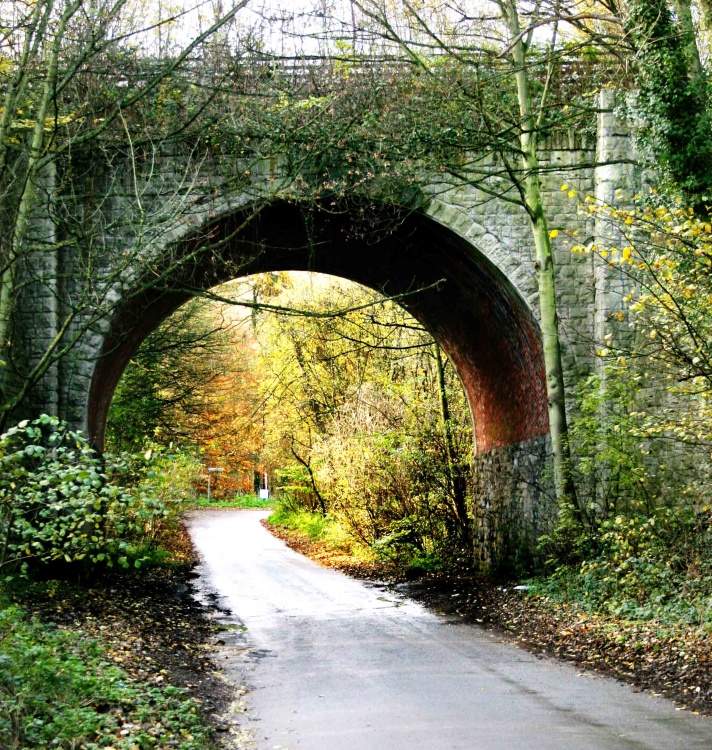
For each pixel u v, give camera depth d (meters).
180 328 23.97
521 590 14.85
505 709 7.49
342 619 13.72
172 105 14.74
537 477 16.30
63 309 15.18
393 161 14.91
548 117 15.61
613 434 13.66
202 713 7.30
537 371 16.16
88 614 11.85
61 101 12.88
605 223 15.44
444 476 21.86
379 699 8.02
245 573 20.95
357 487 22.73
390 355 27.94
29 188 10.45
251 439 45.69
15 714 5.72
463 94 15.12
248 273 20.52
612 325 15.30
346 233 17.59
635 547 12.96
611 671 9.06
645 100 13.23
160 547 24.86
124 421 23.47
